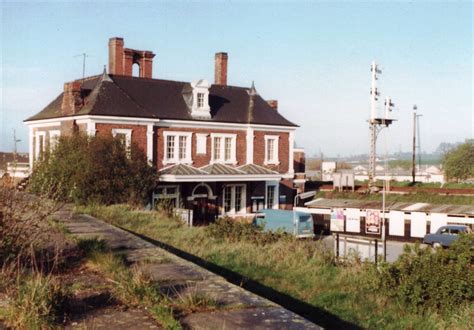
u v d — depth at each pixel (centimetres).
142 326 590
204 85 4234
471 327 886
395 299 1050
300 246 1500
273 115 4666
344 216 4041
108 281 792
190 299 663
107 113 3638
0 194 929
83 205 2330
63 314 631
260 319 607
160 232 1670
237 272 1191
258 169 4353
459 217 3544
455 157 7681
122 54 4334
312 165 11844
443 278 1022
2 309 629
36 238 962
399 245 3422
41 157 2783
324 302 1002
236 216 4306
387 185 4819
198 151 4178
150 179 2889
